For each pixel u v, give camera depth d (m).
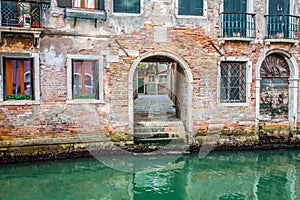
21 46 7.66
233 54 8.98
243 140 9.11
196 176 7.25
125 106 8.51
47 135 7.95
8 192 6.25
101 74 8.30
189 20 8.74
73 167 7.72
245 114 9.12
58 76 7.98
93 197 6.11
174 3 8.63
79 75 8.23
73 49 8.06
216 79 8.97
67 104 8.07
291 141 9.37
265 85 9.41
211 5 8.84
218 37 8.90
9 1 7.41
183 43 8.74
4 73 7.63
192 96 8.84
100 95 8.30
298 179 7.06
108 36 8.30
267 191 6.41
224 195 6.23
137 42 8.49
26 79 7.87
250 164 8.11
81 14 7.94
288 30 9.20
